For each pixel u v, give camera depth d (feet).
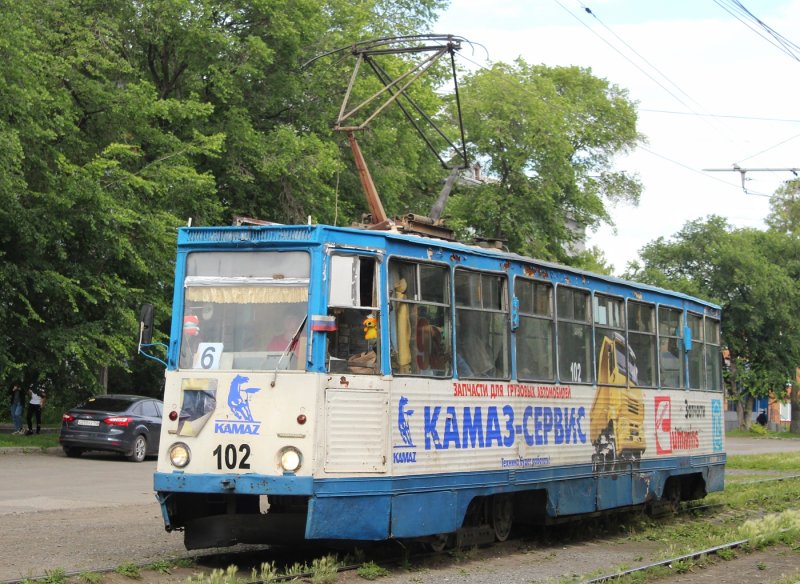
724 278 201.46
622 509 52.08
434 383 37.06
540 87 141.90
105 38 88.28
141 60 98.02
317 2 100.17
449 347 38.09
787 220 241.76
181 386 34.55
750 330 202.39
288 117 105.91
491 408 39.96
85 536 40.27
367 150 105.81
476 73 142.61
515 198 136.98
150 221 84.48
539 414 43.04
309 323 33.65
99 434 79.36
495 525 42.60
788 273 212.84
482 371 39.78
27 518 44.83
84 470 70.44
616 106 162.81
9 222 79.87
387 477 34.60
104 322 86.38
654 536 48.78
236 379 33.96
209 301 35.09
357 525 33.78
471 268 39.60
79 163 88.02
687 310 58.65
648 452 52.37
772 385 205.87
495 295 41.09
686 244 203.62
